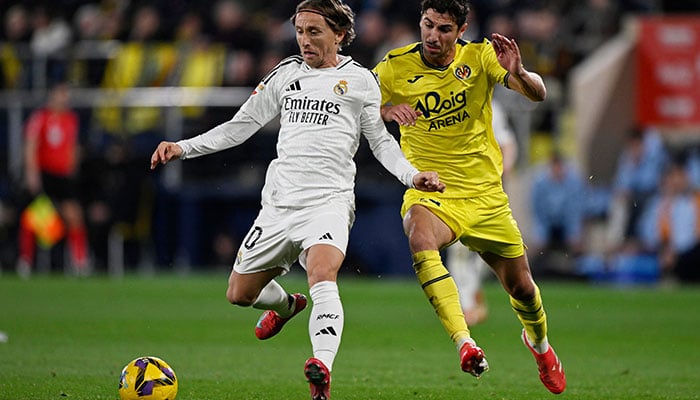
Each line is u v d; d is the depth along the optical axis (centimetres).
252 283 2420
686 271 6106
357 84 2389
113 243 6594
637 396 2566
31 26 7350
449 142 2623
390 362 3164
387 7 6669
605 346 3659
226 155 6606
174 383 2200
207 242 6650
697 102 6291
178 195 6606
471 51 2620
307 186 2330
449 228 2580
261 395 2494
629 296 5456
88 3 7619
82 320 4216
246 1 7262
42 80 6906
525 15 6581
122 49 6838
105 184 6494
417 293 5575
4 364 2956
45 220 6412
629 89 6331
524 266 2636
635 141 6150
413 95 2631
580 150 6300
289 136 2375
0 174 6800
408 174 2344
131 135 6575
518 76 2423
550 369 2586
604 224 6297
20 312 4484
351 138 2380
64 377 2711
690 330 4147
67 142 6362
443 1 2509
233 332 3909
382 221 6359
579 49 6700
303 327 4134
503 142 3906
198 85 6612
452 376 2856
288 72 2423
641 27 6347
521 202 6259
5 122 6838
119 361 3061
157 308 4722
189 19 6912
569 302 5159
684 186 6109
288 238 2336
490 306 5062
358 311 4747
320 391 2112
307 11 2367
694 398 2536
